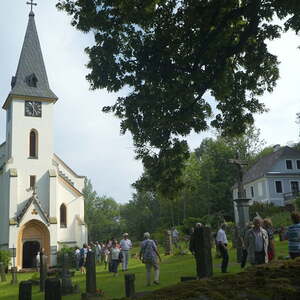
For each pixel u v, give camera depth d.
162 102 14.21
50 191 45.88
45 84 48.81
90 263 15.73
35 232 44.09
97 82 13.78
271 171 64.38
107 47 13.61
